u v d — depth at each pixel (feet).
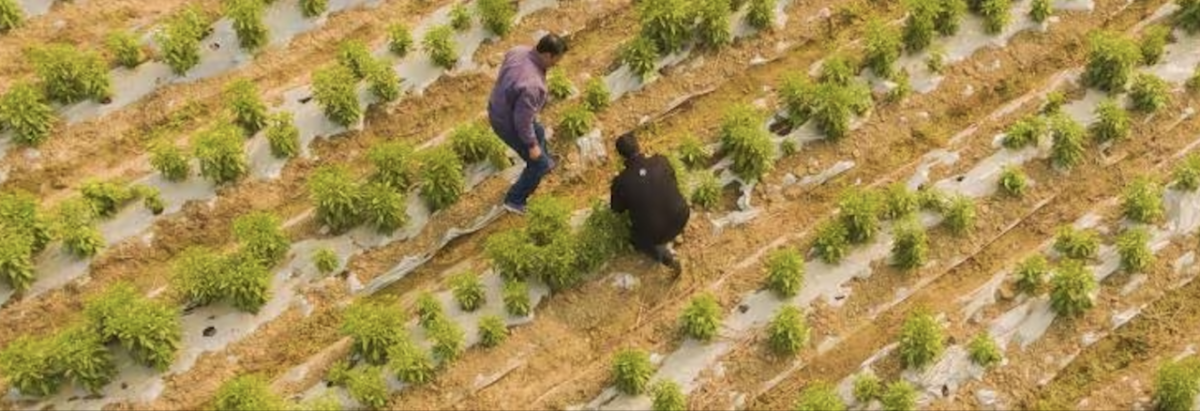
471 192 90.02
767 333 82.89
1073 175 91.61
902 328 83.20
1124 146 93.25
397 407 79.05
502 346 82.23
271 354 81.87
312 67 96.78
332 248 86.58
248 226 84.58
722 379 81.10
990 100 96.32
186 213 87.71
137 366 79.61
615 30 100.17
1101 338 83.15
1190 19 99.25
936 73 97.25
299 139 91.81
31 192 88.02
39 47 95.25
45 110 90.07
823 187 91.25
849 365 81.82
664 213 78.43
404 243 87.51
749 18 99.55
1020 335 82.99
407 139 93.25
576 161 92.17
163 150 87.61
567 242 84.33
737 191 90.48
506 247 83.92
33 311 82.33
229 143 87.86
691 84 96.78
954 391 80.43
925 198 89.20
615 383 80.28
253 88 92.12
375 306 83.92
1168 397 78.18
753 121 91.25
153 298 83.76
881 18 101.30
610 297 84.94
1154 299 84.84
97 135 91.09
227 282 81.56
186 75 94.73
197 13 97.96
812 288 85.10
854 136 93.66
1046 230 88.69
